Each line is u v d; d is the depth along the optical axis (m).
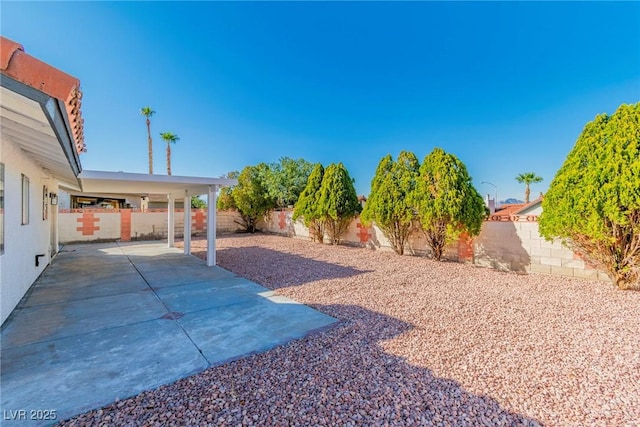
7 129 3.70
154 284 6.41
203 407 2.30
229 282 6.61
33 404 2.32
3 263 4.15
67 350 3.31
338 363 3.02
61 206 17.98
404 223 9.91
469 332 3.81
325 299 5.32
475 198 8.26
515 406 2.33
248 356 3.17
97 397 2.42
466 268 8.07
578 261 6.70
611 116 5.60
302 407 2.30
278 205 20.50
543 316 4.37
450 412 2.25
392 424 2.12
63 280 6.73
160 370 2.87
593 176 5.52
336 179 12.69
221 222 18.56
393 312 4.60
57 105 2.25
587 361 3.04
